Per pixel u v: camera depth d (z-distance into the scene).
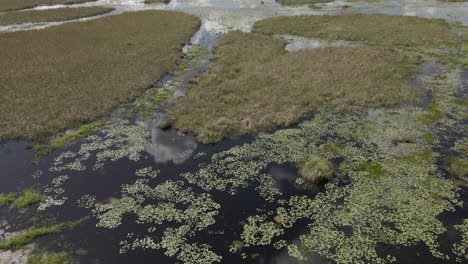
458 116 25.84
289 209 18.27
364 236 16.53
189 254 16.02
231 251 16.11
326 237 16.58
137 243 16.59
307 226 17.22
